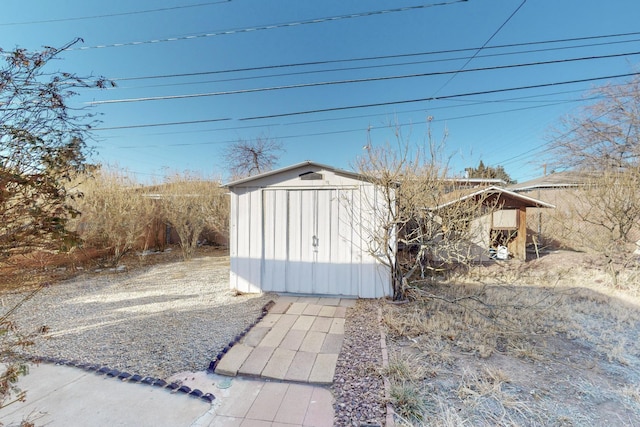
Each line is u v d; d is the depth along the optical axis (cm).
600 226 671
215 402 234
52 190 149
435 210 471
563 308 454
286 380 265
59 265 671
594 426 210
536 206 898
